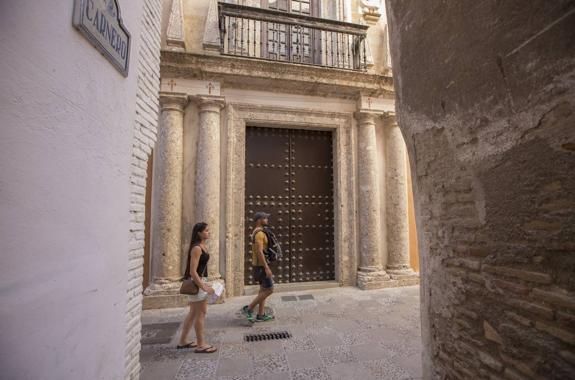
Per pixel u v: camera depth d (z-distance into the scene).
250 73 5.48
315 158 6.45
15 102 1.05
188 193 5.30
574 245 1.24
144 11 2.63
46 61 1.22
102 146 1.75
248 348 3.34
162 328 3.93
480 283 1.78
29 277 1.13
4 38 0.99
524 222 1.48
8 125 1.02
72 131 1.42
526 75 1.43
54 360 1.28
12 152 1.04
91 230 1.62
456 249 1.99
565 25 1.24
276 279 5.96
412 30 2.39
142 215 2.60
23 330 1.09
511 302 1.56
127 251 2.15
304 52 6.50
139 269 2.54
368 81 6.02
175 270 4.98
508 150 1.55
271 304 4.92
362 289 5.78
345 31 6.12
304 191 6.30
